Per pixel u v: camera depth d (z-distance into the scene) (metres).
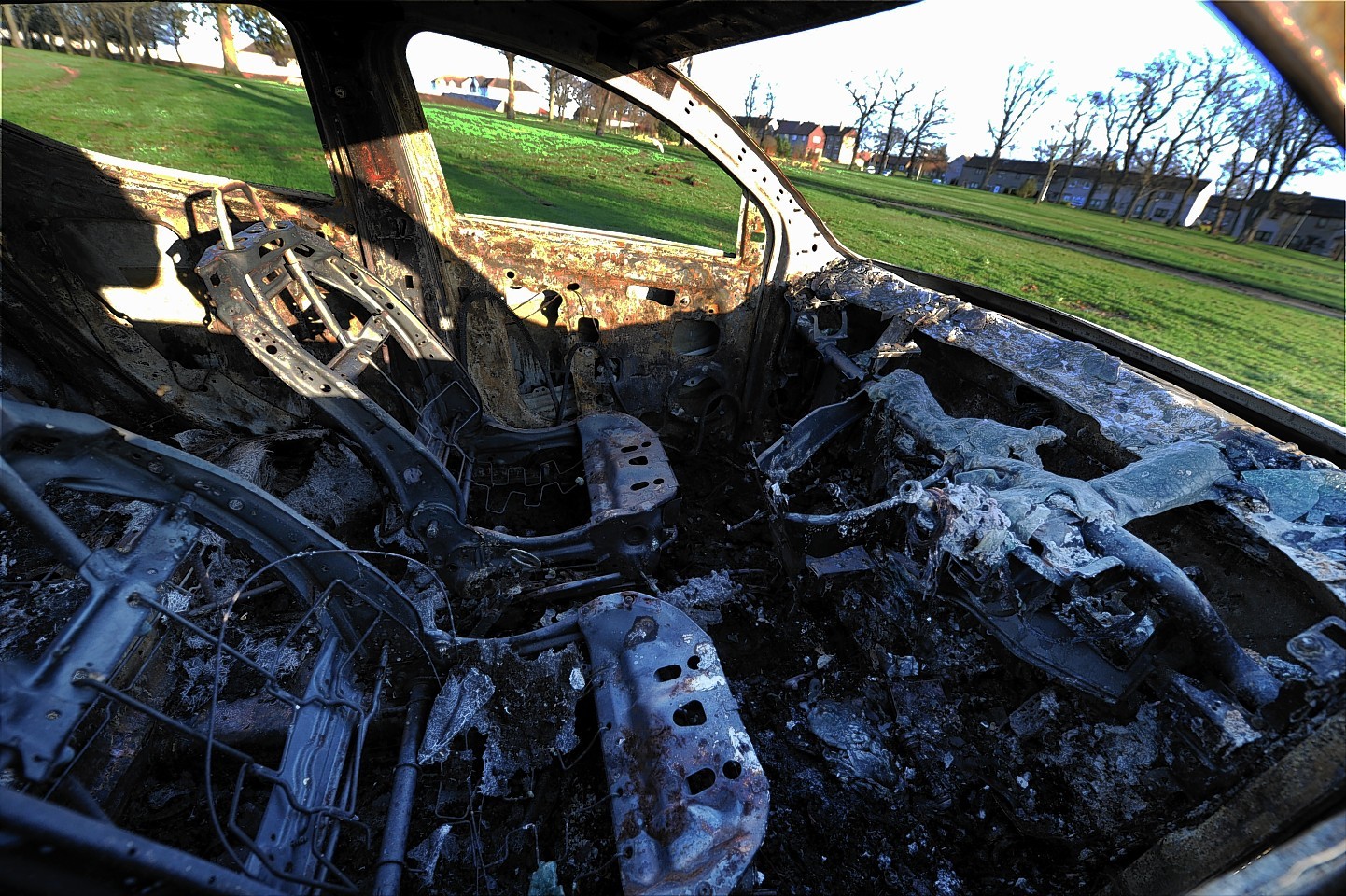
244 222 2.76
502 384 3.46
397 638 1.83
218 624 2.22
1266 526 1.50
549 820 1.85
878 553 2.22
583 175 11.80
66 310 2.72
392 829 1.63
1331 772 1.06
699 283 3.35
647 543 2.74
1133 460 1.85
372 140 2.72
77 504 2.56
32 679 0.95
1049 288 9.88
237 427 3.15
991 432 2.04
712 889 1.41
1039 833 1.77
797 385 3.67
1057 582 1.49
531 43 2.62
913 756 2.03
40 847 0.73
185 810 1.82
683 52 2.56
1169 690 1.40
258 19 13.12
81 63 15.36
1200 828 1.33
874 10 1.58
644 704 1.85
